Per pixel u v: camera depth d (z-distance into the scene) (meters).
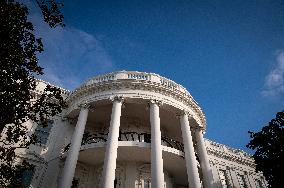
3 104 10.78
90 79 21.88
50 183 18.31
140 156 18.86
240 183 27.27
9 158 11.02
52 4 11.41
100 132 22.14
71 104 21.73
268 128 19.98
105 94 20.05
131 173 18.72
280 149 18.73
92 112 21.48
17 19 10.93
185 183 21.84
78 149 17.84
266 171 19.08
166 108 20.36
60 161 19.48
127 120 21.94
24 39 11.20
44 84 22.23
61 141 20.53
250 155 29.94
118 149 18.11
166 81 21.80
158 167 16.06
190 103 21.66
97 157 19.27
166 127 23.03
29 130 19.75
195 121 21.69
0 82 10.57
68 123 21.52
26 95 11.29
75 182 19.02
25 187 11.49
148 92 20.08
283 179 18.06
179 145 22.31
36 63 11.35
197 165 19.34
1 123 10.77
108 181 15.05
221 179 26.58
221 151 28.41
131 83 20.11
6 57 10.66
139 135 21.09
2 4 10.61
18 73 11.06
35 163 18.67
